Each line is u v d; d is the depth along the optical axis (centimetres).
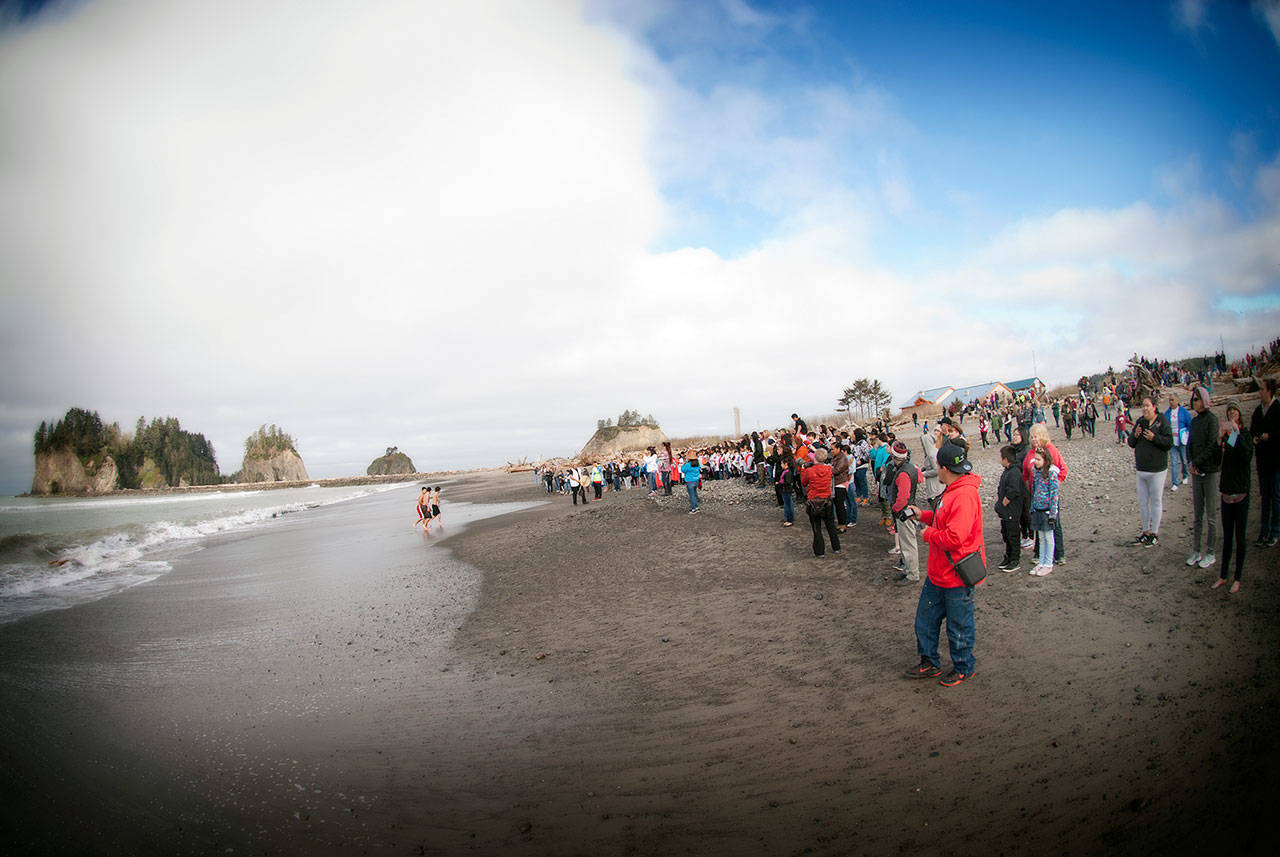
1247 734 427
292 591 1443
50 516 4916
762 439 2538
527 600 1157
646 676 706
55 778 545
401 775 528
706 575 1170
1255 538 866
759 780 466
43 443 9625
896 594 898
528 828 434
